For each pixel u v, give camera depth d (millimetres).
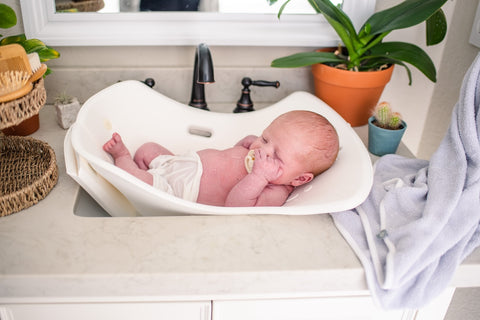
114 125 1016
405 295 756
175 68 1270
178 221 837
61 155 1042
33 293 733
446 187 816
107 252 759
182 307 815
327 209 801
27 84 878
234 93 1331
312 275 746
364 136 1188
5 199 820
